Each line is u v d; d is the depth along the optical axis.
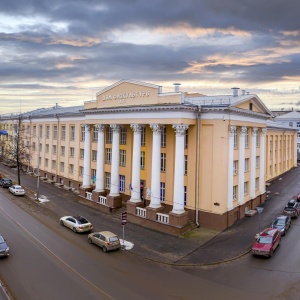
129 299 17.50
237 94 35.94
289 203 37.25
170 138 33.28
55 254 23.86
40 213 35.50
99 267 21.86
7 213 34.84
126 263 22.81
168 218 30.39
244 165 35.28
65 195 45.25
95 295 17.78
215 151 30.83
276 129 58.41
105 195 39.41
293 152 74.12
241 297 18.00
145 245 26.56
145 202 35.56
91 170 44.00
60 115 51.94
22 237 27.33
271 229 26.47
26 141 65.31
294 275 20.89
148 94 32.81
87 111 39.72
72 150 50.38
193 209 32.06
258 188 39.94
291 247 25.91
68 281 19.45
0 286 18.45
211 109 30.53
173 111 30.58
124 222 26.69
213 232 29.97
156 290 18.73
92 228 30.23
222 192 30.50
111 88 37.06
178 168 30.36
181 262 23.19
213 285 19.53
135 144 34.00
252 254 24.55
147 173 35.44
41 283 19.05
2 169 67.81
